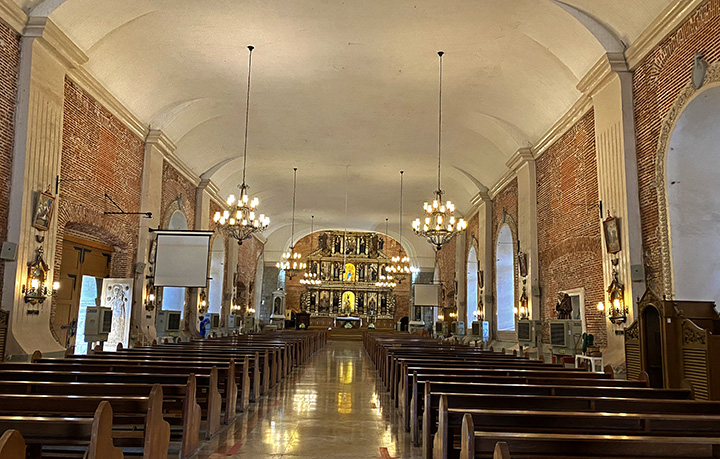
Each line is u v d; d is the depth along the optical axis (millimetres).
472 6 10625
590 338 11570
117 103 12883
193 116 16000
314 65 13266
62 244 11641
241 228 14195
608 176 10672
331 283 38188
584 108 12391
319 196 27516
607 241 10609
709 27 8055
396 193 26375
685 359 7562
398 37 11891
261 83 14281
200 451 5754
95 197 12180
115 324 13500
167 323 15992
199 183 19875
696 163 8930
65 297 12234
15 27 9180
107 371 6902
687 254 8867
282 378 12625
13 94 9289
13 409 4391
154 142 14984
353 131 17891
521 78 13414
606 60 10266
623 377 9664
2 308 8930
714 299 8742
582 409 4973
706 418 4230
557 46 11344
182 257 14469
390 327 36750
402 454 5883
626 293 9977
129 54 12117
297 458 5574
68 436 3832
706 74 8078
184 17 11172
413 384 6469
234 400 7652
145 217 14633
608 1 9719
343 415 8078
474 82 14094
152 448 4480
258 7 10820
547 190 15172
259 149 19891
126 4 10359
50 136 10000
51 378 6094
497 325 19750
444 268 31094
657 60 9422
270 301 35219
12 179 9219
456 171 21672
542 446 3797
